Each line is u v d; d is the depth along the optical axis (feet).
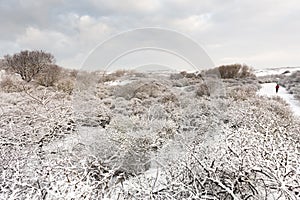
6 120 18.92
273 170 7.69
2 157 11.00
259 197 8.05
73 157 11.54
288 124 19.71
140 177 10.18
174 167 10.28
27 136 15.51
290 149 10.08
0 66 65.57
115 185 9.02
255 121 18.43
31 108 21.90
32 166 9.71
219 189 8.70
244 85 58.08
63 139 15.85
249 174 8.58
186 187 8.71
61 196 7.27
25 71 54.95
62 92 31.96
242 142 10.73
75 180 8.34
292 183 7.89
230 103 26.89
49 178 8.31
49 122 17.42
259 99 33.53
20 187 8.48
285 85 72.08
